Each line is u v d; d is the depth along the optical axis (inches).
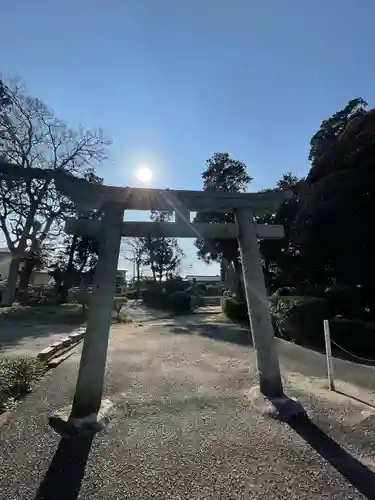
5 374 231.8
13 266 997.8
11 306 880.3
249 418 188.5
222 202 230.4
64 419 182.9
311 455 147.0
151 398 223.0
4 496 120.0
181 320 812.6
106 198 212.8
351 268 513.0
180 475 132.2
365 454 147.8
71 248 1186.0
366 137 485.1
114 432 171.3
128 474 133.2
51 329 604.1
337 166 525.0
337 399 217.0
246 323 703.7
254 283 227.8
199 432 170.7
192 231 228.7
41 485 126.3
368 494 119.6
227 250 988.6
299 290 661.9
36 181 844.6
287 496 118.6
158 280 1621.6
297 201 621.9
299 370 293.7
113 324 720.3
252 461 142.3
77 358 354.3
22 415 192.7
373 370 289.4
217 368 307.7
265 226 243.1
